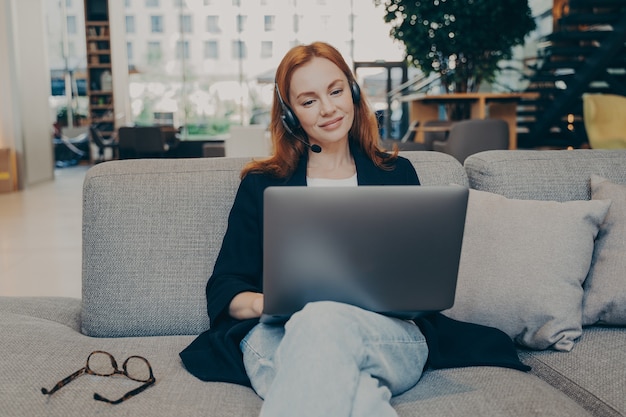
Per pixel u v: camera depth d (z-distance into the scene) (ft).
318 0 46.32
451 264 4.21
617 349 5.04
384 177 5.80
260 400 4.36
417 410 4.03
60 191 30.09
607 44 25.58
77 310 6.31
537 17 34.50
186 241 5.79
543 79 28.19
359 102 5.87
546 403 4.08
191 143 38.11
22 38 31.89
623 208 5.85
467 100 23.20
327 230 4.03
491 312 5.36
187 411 4.01
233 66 49.55
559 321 5.21
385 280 4.16
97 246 5.74
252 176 5.68
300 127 5.71
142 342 5.43
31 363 4.62
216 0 48.67
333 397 3.61
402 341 4.31
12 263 14.67
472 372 4.66
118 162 6.10
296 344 3.79
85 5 49.62
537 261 5.39
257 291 5.12
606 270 5.60
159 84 49.96
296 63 5.46
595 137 22.13
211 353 4.88
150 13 49.19
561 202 6.05
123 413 3.93
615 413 4.19
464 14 23.00
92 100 50.44
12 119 30.40
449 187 4.11
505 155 6.61
